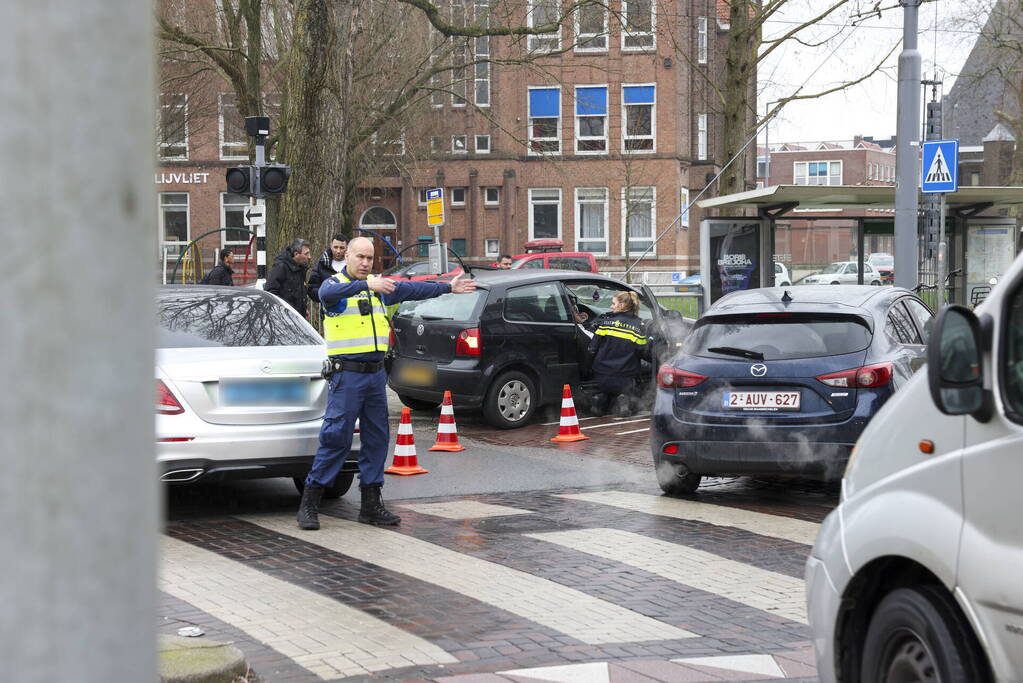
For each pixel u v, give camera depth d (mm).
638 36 25359
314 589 6480
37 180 1141
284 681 4918
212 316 8922
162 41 24312
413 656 5266
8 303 1131
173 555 7344
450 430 12117
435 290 8344
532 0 40500
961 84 40625
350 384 8078
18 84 1134
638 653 5348
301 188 16234
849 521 3977
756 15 22938
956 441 3545
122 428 1188
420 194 47969
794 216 19469
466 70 44750
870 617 4031
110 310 1177
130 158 1190
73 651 1163
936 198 19109
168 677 4590
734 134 23281
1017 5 32656
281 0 28703
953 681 3447
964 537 3443
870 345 8656
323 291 8102
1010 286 3412
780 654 5332
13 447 1133
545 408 15094
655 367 15070
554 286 14234
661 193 47688
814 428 8562
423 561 7176
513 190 47781
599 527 8258
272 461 8289
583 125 47938
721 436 8820
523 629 5723
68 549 1157
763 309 9023
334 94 16250
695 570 6984
